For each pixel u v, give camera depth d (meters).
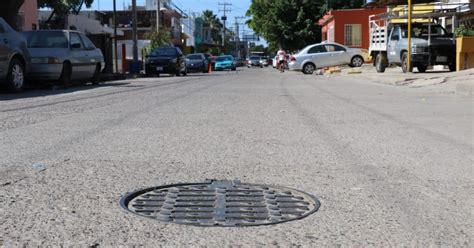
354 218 4.02
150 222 3.89
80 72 17.66
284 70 38.94
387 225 3.88
